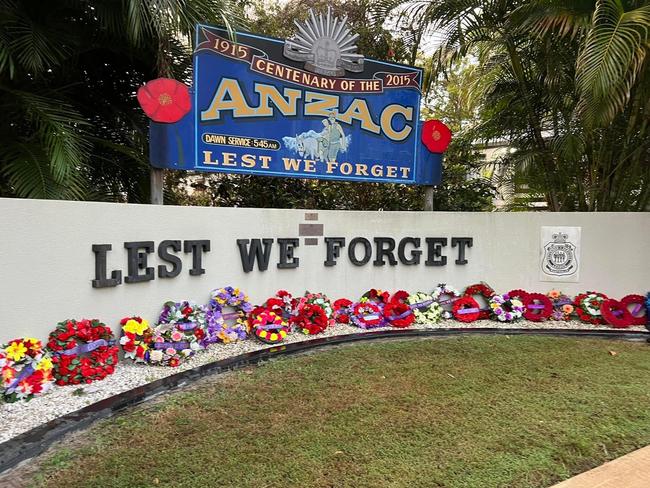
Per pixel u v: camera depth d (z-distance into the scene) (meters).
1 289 3.48
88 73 5.82
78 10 4.88
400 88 6.15
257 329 4.86
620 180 6.80
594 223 6.53
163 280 4.56
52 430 2.90
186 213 4.71
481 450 2.77
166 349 4.17
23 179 4.14
